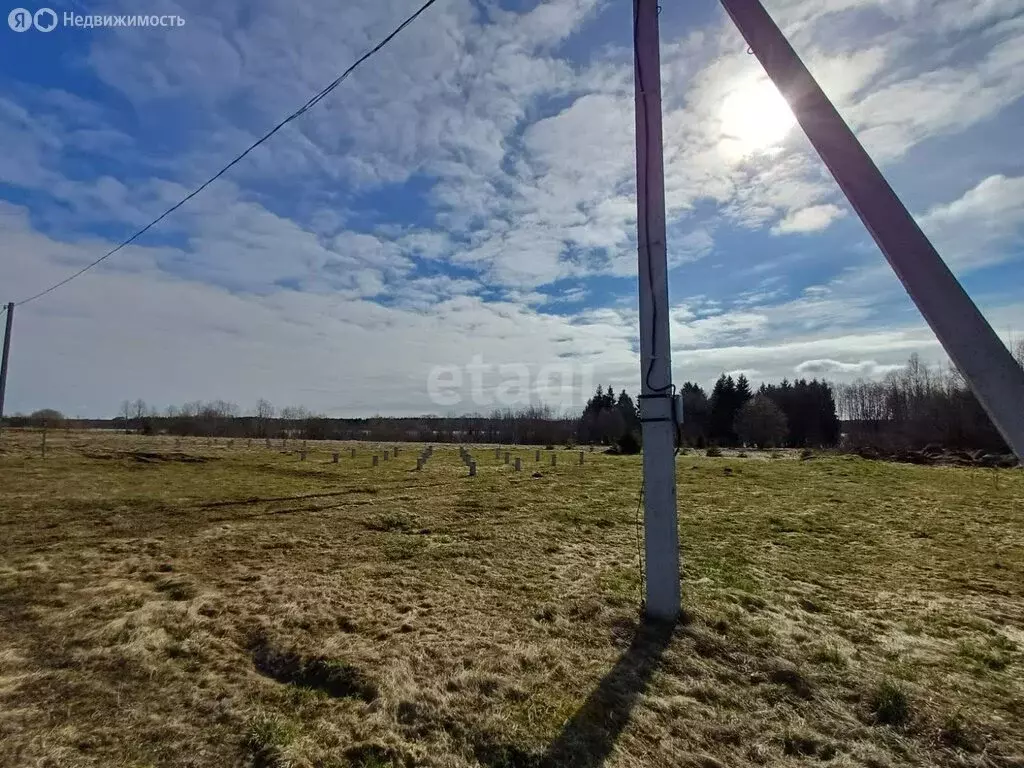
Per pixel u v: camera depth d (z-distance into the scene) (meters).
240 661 3.48
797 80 2.62
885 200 2.39
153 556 6.16
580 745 2.62
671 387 4.24
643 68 4.25
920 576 6.15
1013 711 3.10
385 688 3.05
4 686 3.05
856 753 2.68
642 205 4.24
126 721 2.73
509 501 11.04
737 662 3.60
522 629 4.05
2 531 7.48
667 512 4.20
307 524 8.32
